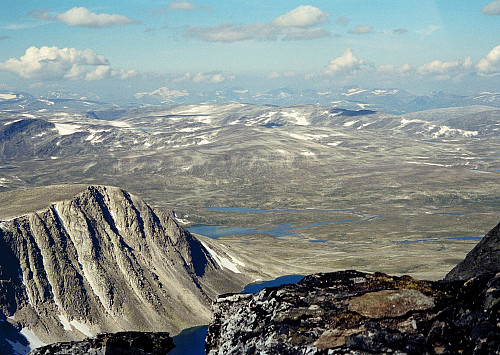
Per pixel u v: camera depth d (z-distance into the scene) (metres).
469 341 17.11
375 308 19.75
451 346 17.44
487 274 19.03
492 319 17.03
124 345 19.66
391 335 18.30
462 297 18.78
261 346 19.69
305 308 20.58
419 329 18.39
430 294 20.08
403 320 18.91
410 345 17.84
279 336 19.55
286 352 18.97
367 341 18.30
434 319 18.61
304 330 19.44
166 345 20.19
